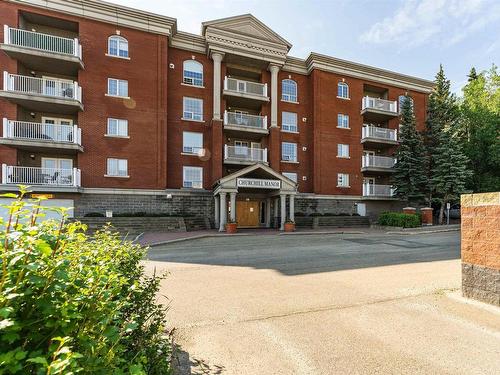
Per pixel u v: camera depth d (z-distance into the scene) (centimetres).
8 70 1783
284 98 2675
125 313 272
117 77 2052
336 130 2716
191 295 610
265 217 2461
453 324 453
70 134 1881
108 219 1838
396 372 329
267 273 809
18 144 1716
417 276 759
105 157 1994
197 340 405
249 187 2088
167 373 243
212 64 2398
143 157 2083
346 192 2716
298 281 719
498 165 2778
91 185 1947
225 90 2328
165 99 2161
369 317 485
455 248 1255
